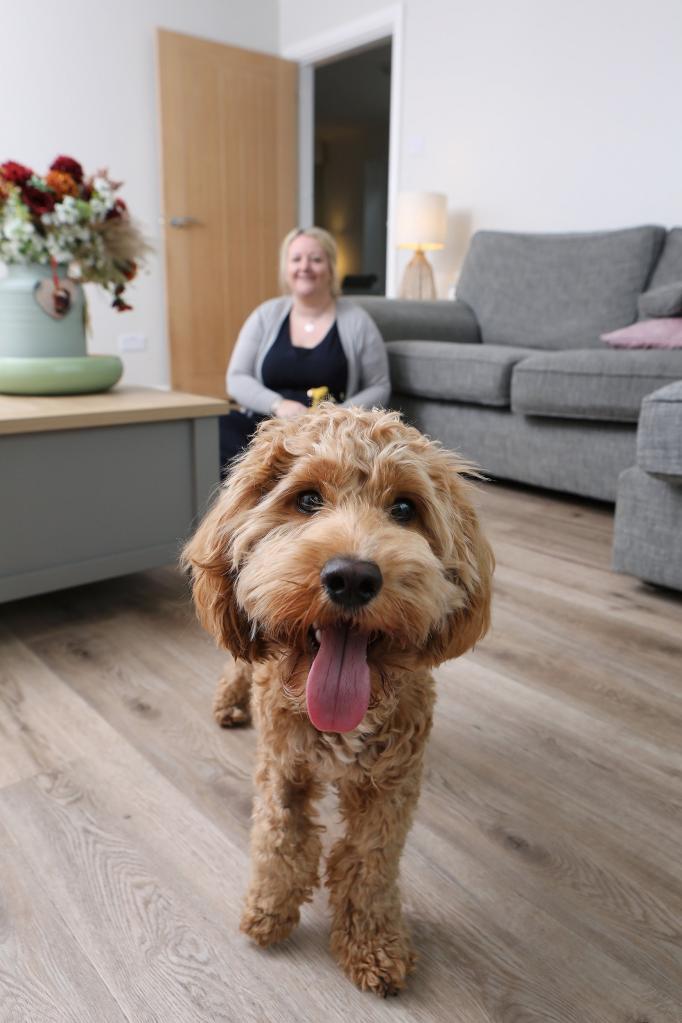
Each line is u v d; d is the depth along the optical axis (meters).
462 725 1.40
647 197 3.62
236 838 1.08
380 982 0.84
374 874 0.87
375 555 0.74
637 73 3.54
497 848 1.08
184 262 5.05
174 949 0.90
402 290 4.54
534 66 3.94
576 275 3.48
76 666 1.59
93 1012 0.82
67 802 1.16
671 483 1.87
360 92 7.99
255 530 0.84
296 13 5.25
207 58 4.88
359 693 0.77
